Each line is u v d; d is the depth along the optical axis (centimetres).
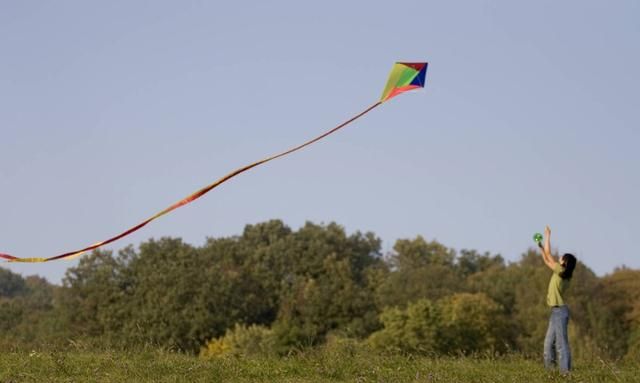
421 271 15000
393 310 11344
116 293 13750
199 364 2844
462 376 2789
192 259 14650
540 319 12075
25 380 2527
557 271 2803
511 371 2922
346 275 16162
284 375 2744
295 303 15412
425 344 10512
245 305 14712
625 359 3409
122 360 2909
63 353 3006
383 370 2853
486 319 11262
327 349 3244
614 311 12862
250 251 17588
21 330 14338
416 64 2494
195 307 13262
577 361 3300
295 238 18188
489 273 15800
